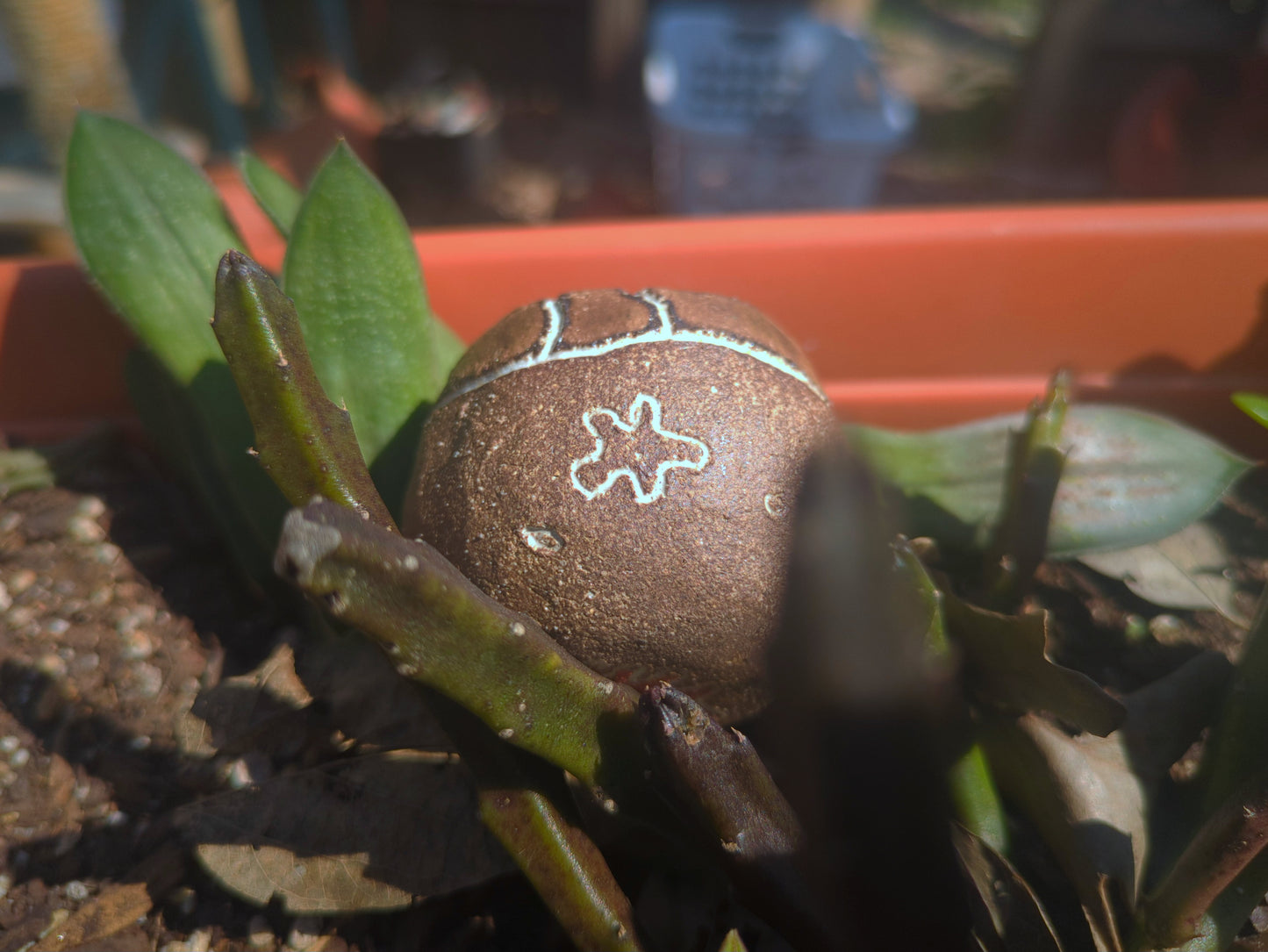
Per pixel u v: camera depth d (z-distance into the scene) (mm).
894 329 288
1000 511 233
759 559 170
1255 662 175
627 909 155
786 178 598
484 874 189
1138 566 252
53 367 287
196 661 244
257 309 143
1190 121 652
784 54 601
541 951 193
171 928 196
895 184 814
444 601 126
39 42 496
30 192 496
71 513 273
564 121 935
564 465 171
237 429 227
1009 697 190
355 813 198
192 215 236
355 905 186
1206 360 287
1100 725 176
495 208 744
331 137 632
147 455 298
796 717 159
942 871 139
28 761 223
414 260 221
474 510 175
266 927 196
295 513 117
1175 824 194
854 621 154
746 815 140
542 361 183
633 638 169
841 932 142
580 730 146
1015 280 279
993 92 957
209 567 269
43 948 193
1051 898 195
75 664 241
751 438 175
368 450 222
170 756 223
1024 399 294
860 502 175
